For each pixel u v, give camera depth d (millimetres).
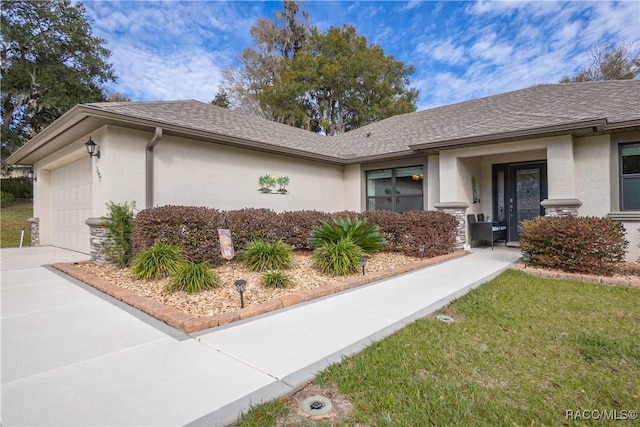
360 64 26969
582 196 7754
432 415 2133
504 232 10281
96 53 21578
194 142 8445
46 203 11359
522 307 4227
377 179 12156
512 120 8859
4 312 4230
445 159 9344
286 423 2070
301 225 8531
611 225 5949
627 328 3514
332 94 28375
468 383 2500
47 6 19406
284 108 27453
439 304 4422
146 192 7500
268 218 7793
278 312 4199
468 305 4316
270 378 2572
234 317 3881
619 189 7496
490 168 10477
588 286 5238
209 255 6566
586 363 2795
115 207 6742
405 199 11320
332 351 3047
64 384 2510
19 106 18906
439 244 8039
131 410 2176
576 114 8016
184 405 2229
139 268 5609
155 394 2363
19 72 18109
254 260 6234
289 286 5203
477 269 6660
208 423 2049
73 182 9492
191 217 6387
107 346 3199
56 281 5922
